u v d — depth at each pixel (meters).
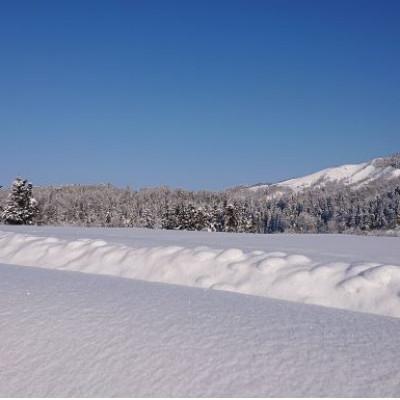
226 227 60.09
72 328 5.10
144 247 12.42
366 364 4.03
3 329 5.21
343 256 12.28
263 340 4.61
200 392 3.70
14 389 4.09
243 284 9.27
